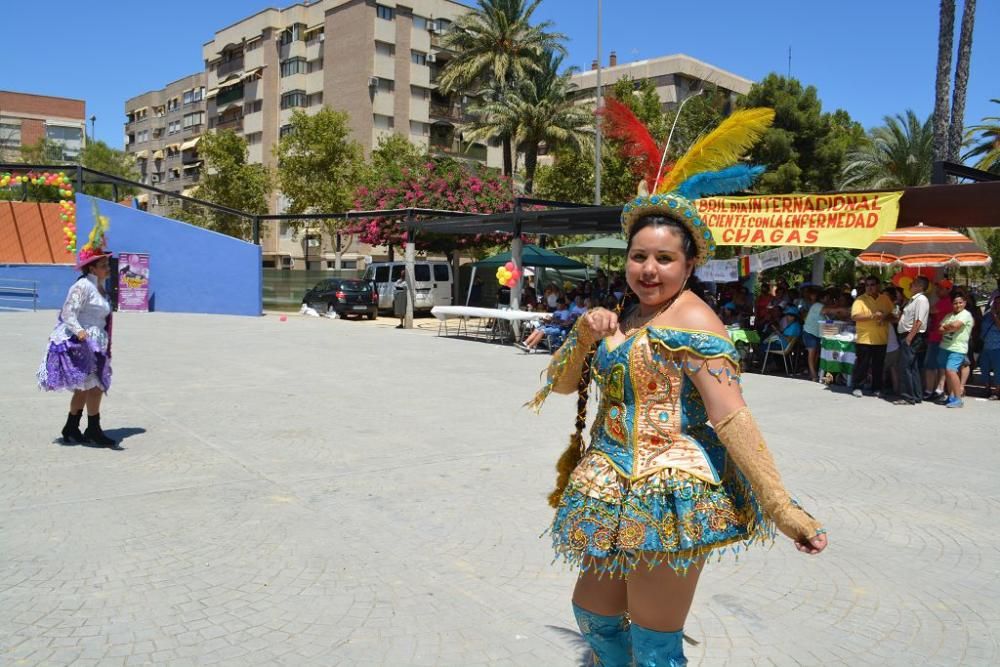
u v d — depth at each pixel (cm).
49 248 2881
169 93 7538
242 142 4350
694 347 228
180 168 7362
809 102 2975
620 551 233
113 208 2672
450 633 370
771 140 2875
